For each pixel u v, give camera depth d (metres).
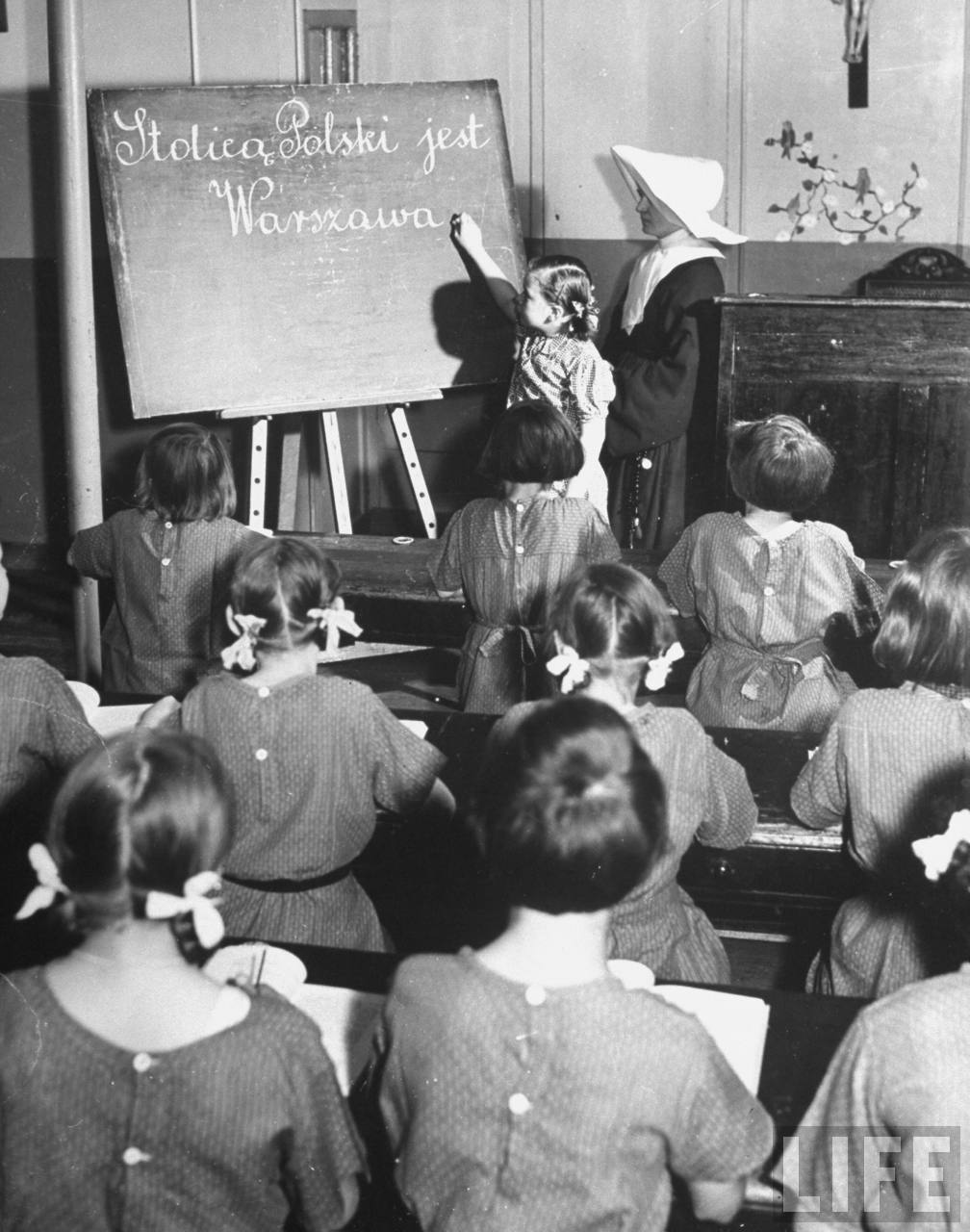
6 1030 1.24
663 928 2.12
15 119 5.49
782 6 5.41
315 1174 1.31
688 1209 1.39
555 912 1.29
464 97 5.20
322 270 5.11
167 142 4.89
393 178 5.16
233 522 3.27
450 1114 1.30
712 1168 1.30
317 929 2.18
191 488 3.18
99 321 5.64
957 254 5.48
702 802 2.07
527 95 5.70
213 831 1.24
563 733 1.30
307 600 2.10
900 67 5.36
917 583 2.06
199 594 3.22
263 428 5.14
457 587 3.31
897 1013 1.30
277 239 5.05
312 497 5.93
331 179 5.09
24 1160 1.25
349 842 2.19
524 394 4.45
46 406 5.73
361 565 3.92
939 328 4.67
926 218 5.47
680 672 3.75
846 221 5.55
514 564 3.16
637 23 5.54
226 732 2.10
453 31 5.66
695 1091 1.28
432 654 5.11
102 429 5.75
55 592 5.66
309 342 5.11
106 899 1.21
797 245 5.62
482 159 5.23
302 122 5.04
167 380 4.93
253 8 5.45
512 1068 1.28
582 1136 1.27
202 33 5.49
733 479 3.00
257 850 2.14
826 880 2.42
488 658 3.22
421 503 5.37
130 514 3.27
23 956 1.79
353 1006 1.66
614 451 5.13
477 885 2.60
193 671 3.26
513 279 5.28
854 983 2.19
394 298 5.20
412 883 2.65
